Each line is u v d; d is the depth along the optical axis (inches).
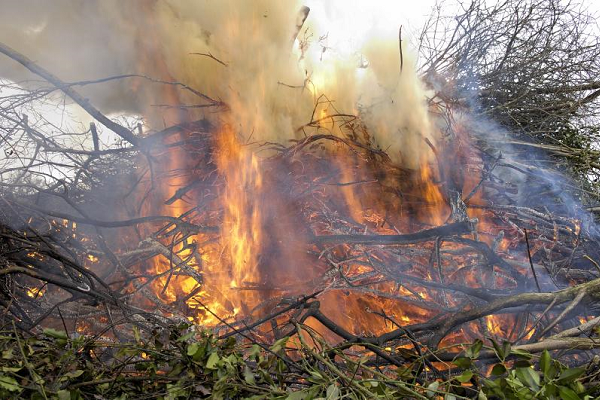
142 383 78.7
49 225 138.2
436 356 85.5
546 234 147.1
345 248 136.9
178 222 131.2
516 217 151.9
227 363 75.2
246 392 75.9
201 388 74.4
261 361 79.2
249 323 120.0
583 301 98.5
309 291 125.6
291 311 123.5
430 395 72.4
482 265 125.0
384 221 144.8
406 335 94.7
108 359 100.2
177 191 145.7
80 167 161.2
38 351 83.1
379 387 72.4
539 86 193.0
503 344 77.9
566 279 131.5
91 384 75.3
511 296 102.5
